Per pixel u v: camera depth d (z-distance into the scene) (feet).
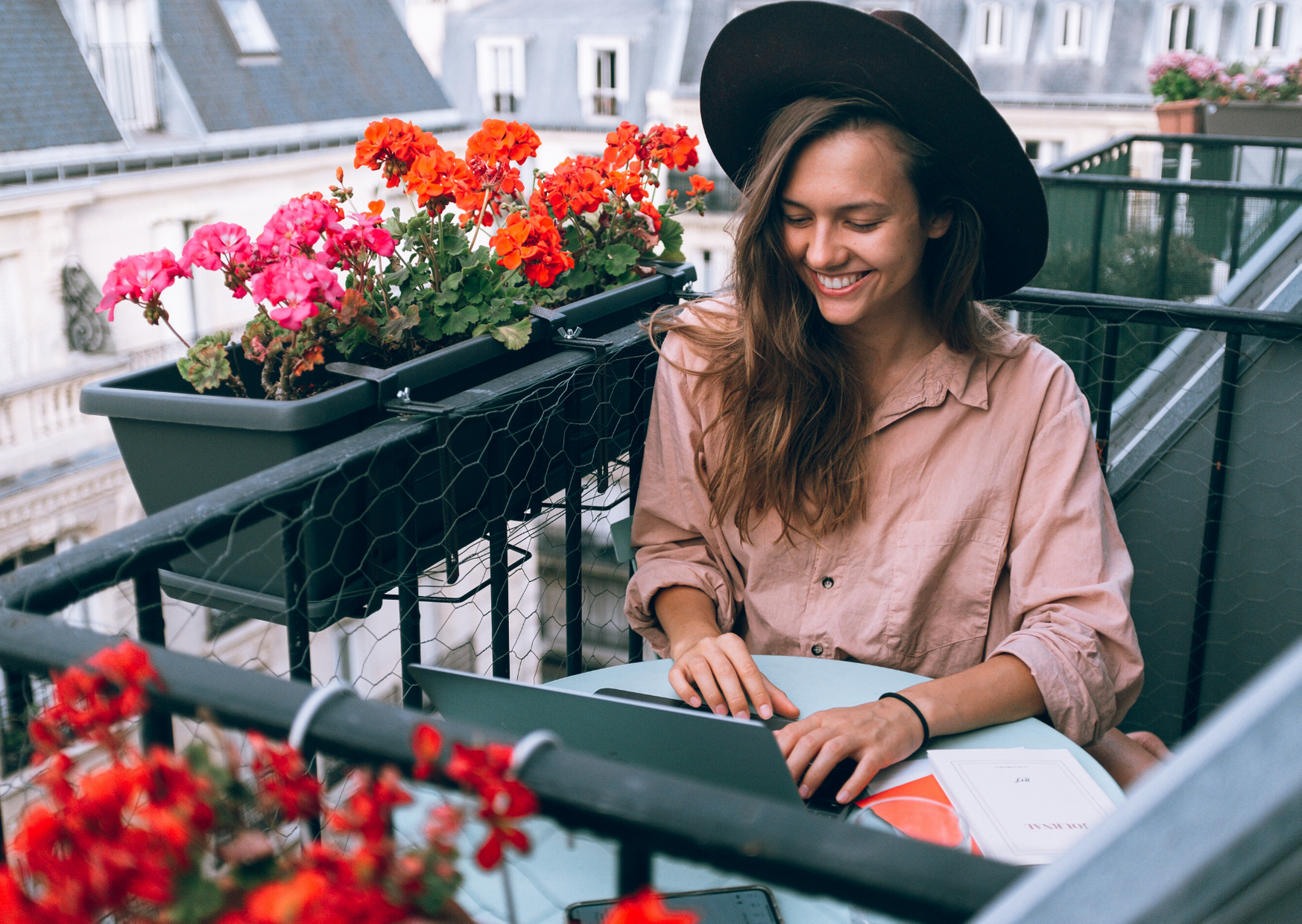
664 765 3.06
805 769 3.62
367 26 66.54
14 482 43.78
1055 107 81.05
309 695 2.00
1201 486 8.81
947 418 4.55
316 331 4.53
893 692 4.01
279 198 57.06
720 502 4.74
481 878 3.09
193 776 1.66
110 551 2.91
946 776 3.57
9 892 1.52
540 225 5.17
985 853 3.20
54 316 46.52
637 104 91.30
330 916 1.48
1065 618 4.30
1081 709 4.07
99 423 46.75
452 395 4.63
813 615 4.73
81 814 1.62
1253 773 1.28
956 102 4.04
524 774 1.79
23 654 2.31
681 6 90.22
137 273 4.42
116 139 48.93
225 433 4.02
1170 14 78.95
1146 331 10.37
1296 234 11.02
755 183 4.28
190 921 1.52
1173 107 23.40
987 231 4.51
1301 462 8.35
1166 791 1.33
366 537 4.15
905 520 4.61
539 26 92.84
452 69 95.55
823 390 4.54
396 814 3.12
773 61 4.33
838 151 4.08
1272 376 8.40
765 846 1.67
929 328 4.62
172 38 54.65
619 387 5.72
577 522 5.34
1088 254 12.58
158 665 2.10
